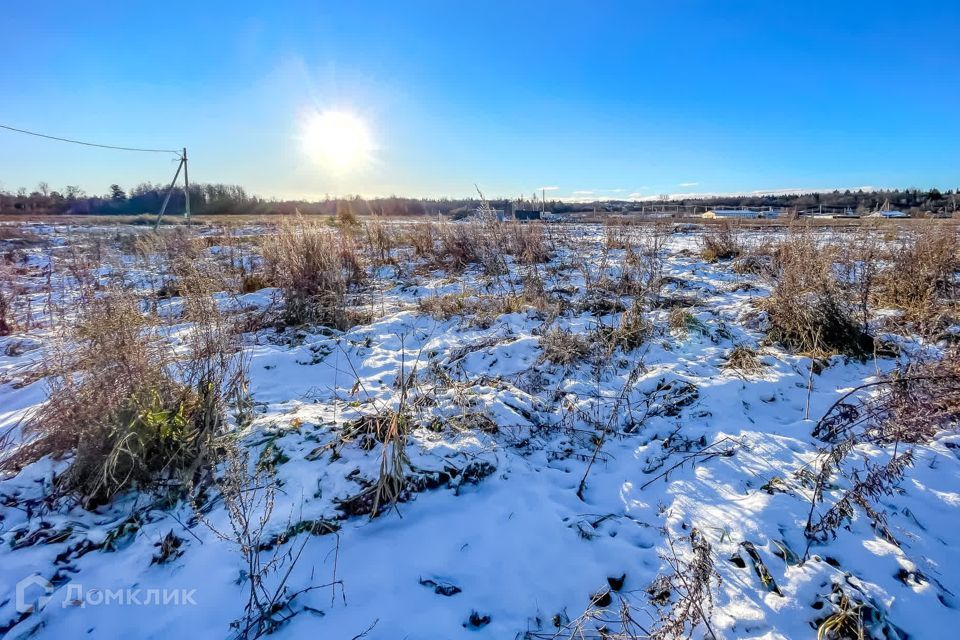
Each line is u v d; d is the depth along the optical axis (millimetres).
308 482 2836
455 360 4801
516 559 2465
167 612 2178
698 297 6723
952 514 2627
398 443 2812
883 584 2197
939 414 3082
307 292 6258
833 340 4785
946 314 5172
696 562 2162
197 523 2623
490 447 3273
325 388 4328
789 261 6039
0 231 15234
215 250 10641
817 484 2709
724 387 4043
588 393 4152
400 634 2084
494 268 8242
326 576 2352
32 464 2939
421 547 2529
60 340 3801
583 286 7316
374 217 11719
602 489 3027
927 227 6586
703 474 3084
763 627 2055
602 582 2328
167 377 3287
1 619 2107
